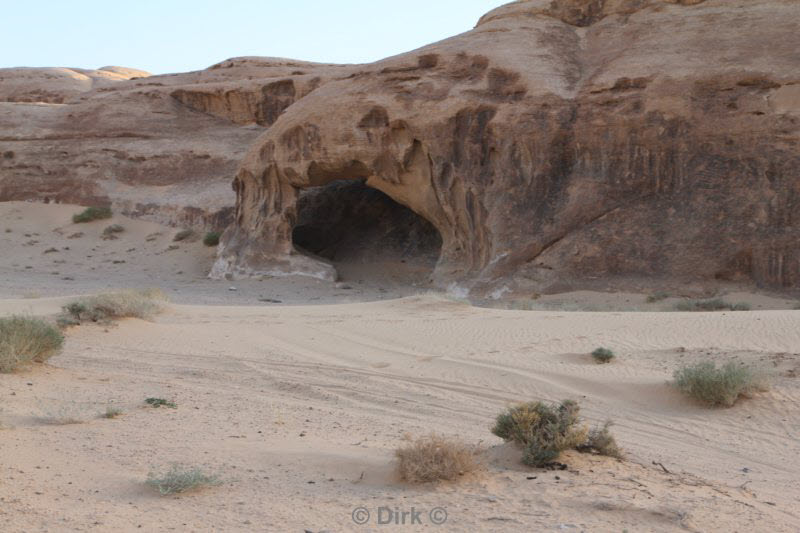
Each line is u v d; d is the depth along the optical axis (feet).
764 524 17.08
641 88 100.63
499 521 17.01
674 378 35.94
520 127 104.83
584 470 21.06
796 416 31.27
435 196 114.93
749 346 43.70
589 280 96.63
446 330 55.47
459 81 112.98
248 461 22.81
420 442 21.57
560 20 120.26
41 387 36.52
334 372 43.65
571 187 102.06
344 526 16.93
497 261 102.53
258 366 45.83
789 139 91.86
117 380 40.45
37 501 18.54
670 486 20.21
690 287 91.20
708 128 96.07
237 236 133.90
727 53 99.40
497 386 39.06
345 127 117.19
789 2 103.50
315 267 126.82
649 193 98.63
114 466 22.17
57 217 171.83
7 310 64.18
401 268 132.77
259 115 181.68
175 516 17.67
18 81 263.29
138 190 172.86
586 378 38.81
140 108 185.47
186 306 73.31
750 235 91.40
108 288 117.91
